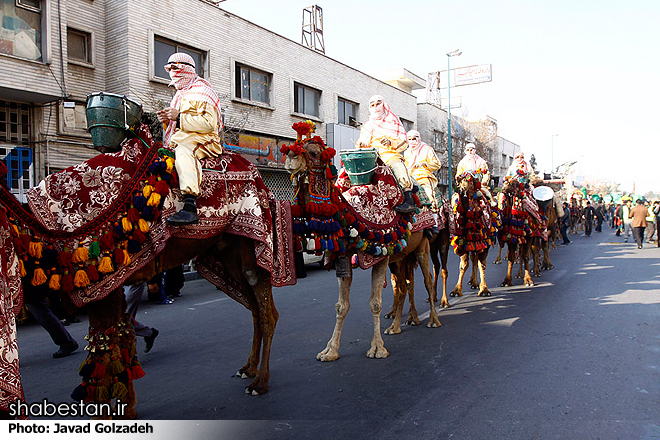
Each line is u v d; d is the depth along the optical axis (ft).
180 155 13.00
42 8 42.83
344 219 17.01
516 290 32.12
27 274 10.40
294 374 17.10
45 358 19.80
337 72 76.79
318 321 24.81
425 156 26.78
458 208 27.20
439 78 126.21
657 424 12.63
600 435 12.11
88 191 11.66
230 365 18.33
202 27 55.47
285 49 67.05
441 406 14.08
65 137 45.70
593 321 23.12
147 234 12.18
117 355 11.91
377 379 16.42
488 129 122.62
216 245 15.16
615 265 43.52
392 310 25.39
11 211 10.03
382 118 21.15
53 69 43.16
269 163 61.87
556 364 17.30
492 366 17.33
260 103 62.90
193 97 13.57
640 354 18.17
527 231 33.27
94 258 11.33
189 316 26.89
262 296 15.51
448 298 30.22
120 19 48.44
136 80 48.85
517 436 12.16
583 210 102.83
